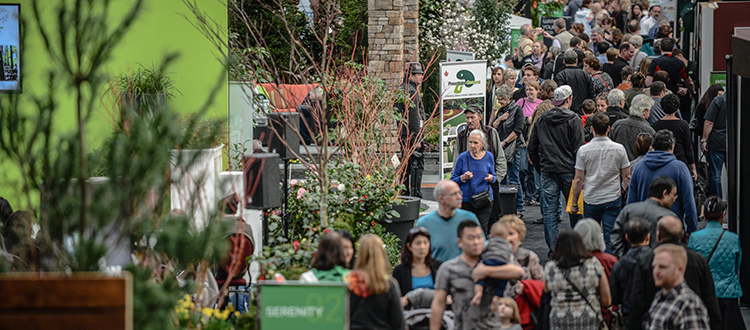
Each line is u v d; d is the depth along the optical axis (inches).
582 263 258.8
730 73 349.7
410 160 567.5
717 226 307.0
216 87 229.8
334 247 247.1
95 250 195.0
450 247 303.1
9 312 176.6
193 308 252.1
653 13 1021.2
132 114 225.0
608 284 264.8
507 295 275.7
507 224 289.3
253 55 494.3
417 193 574.6
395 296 237.1
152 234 209.9
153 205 220.5
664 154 358.6
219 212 228.7
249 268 325.1
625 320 283.1
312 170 386.3
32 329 176.2
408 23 716.7
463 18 898.7
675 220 275.3
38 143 216.5
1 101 213.2
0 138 209.5
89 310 177.2
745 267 354.0
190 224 221.8
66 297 177.0
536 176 596.1
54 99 212.1
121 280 177.2
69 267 198.7
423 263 280.8
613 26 1130.7
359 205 379.6
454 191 302.4
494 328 250.5
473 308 248.7
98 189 203.6
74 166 202.2
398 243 406.0
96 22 209.2
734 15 617.9
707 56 624.7
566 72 594.6
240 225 297.4
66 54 207.2
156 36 415.5
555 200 447.2
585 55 687.1
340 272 245.0
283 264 293.3
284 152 355.6
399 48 641.6
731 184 352.8
